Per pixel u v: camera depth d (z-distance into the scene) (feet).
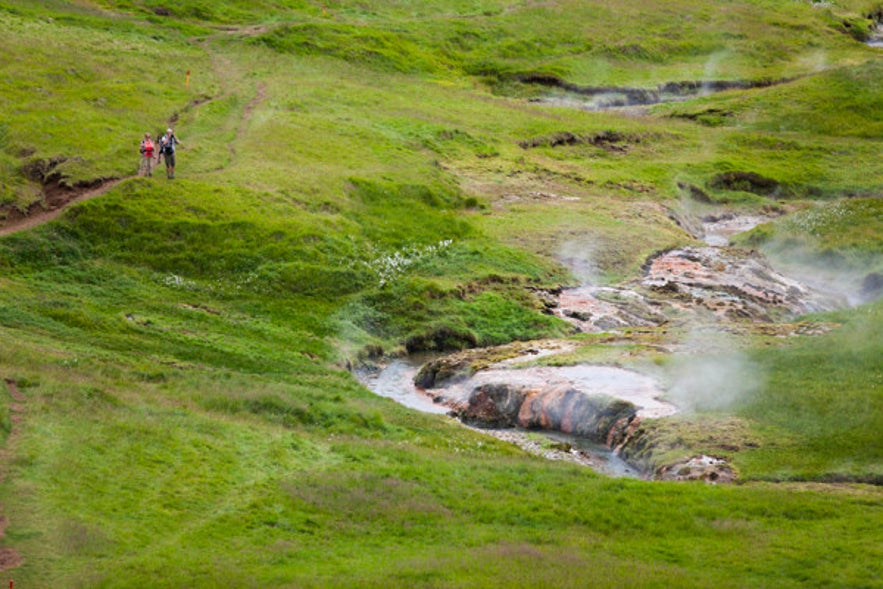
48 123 222.69
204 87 279.08
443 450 117.60
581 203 249.14
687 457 114.11
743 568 81.66
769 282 208.13
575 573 76.74
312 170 229.86
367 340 171.22
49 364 122.11
